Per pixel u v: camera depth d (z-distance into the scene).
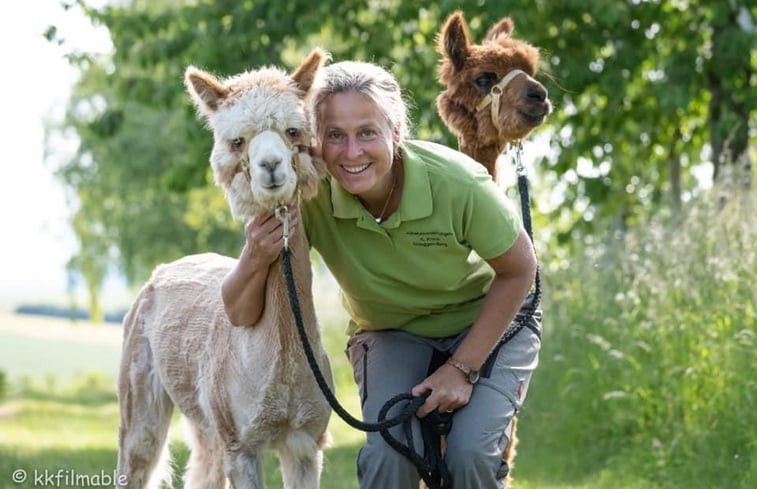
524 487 8.95
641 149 16.16
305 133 5.25
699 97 15.45
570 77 13.98
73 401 21.67
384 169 5.29
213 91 5.37
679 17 14.98
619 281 10.97
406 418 5.25
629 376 9.73
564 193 16.17
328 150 5.30
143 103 16.52
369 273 5.55
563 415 10.14
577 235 14.43
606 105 15.05
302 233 5.44
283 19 14.77
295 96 5.23
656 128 15.82
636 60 14.20
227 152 5.26
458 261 5.53
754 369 8.62
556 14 14.38
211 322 6.09
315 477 5.77
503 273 5.47
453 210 5.38
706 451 8.53
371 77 5.35
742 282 9.23
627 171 16.08
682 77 13.80
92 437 13.72
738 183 10.08
